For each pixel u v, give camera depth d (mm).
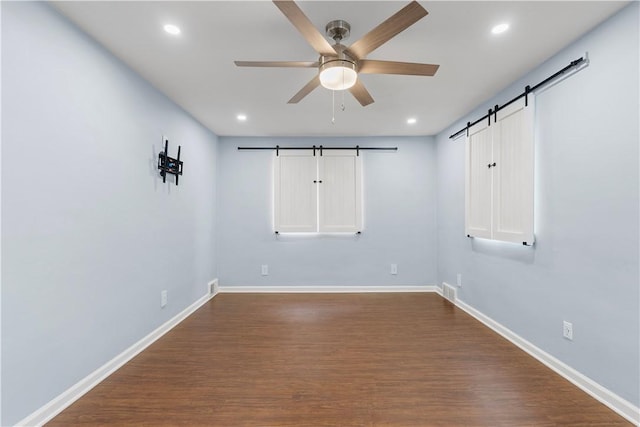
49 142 1695
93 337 2023
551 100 2246
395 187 4508
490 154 2998
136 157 2488
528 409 1789
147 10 1734
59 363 1764
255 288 4492
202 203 3887
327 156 4492
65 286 1804
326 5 1692
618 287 1762
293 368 2270
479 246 3283
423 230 4504
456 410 1785
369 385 2041
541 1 1659
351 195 4488
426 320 3287
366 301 4012
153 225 2746
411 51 2182
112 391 1969
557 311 2205
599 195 1871
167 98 2984
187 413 1759
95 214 2037
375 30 1547
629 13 1687
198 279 3762
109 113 2172
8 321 1494
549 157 2271
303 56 2256
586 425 1659
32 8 1594
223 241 4480
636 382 1669
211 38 2018
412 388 2006
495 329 2982
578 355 2025
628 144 1701
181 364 2328
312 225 4488
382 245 4504
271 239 4512
